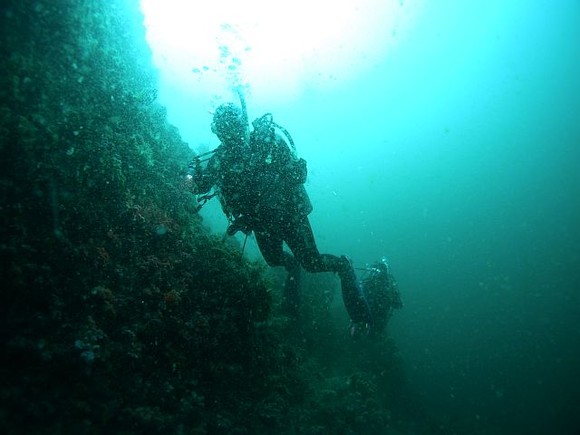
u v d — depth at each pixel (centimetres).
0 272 271
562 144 4516
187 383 341
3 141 332
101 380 275
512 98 4656
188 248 456
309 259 462
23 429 210
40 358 250
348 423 539
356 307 534
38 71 423
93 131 432
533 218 3816
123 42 737
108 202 402
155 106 824
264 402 411
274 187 407
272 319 502
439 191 3856
